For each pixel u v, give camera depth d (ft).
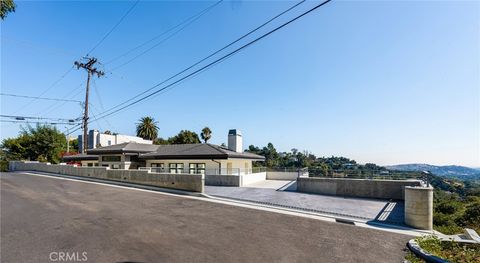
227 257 18.65
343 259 18.69
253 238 22.84
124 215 30.81
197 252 19.48
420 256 19.31
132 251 19.49
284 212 33.32
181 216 30.66
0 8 22.82
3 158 141.08
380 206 36.94
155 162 83.51
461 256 19.19
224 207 36.17
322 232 24.89
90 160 96.68
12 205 36.58
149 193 49.08
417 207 27.07
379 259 18.84
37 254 18.79
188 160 76.28
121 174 64.85
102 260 17.84
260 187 56.90
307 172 66.39
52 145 137.08
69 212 32.24
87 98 96.94
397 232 25.41
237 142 86.69
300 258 18.69
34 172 101.35
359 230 25.79
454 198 61.87
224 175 59.77
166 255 18.84
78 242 21.33
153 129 200.54
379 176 47.67
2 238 22.22
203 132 198.49
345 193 46.24
